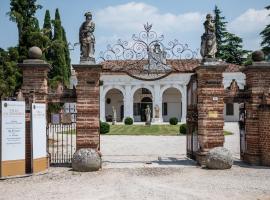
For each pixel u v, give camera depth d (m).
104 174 11.66
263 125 13.34
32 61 12.77
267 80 13.57
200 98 13.46
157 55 14.42
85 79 13.05
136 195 8.81
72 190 9.43
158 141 24.59
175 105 58.47
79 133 13.02
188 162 14.35
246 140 13.94
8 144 11.35
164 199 8.41
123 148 20.36
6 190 9.55
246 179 10.80
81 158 12.12
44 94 12.85
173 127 40.44
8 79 19.34
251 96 13.61
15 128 11.50
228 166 12.55
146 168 12.81
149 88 54.72
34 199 8.52
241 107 14.68
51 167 13.01
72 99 13.30
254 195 8.82
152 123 51.75
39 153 12.16
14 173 11.41
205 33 13.66
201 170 12.36
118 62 16.41
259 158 13.41
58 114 13.84
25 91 12.76
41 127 12.33
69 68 43.72
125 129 37.41
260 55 13.70
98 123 13.05
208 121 13.30
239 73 53.53
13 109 11.45
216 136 13.30
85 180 10.73
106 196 8.75
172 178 10.97
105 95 54.84
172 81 54.50
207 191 9.23
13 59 20.88
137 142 23.95
